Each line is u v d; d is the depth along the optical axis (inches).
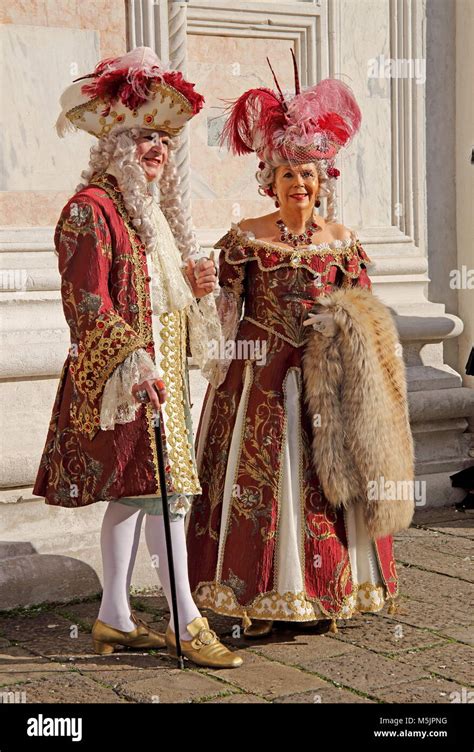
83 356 138.2
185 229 154.6
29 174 191.3
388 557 163.0
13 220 190.5
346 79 232.7
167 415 145.8
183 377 149.6
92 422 140.5
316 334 157.3
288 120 156.7
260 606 154.4
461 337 252.8
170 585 145.3
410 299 245.0
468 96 247.6
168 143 148.9
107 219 141.2
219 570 157.1
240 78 217.3
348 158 236.2
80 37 194.7
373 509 155.7
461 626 162.7
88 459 143.2
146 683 141.0
